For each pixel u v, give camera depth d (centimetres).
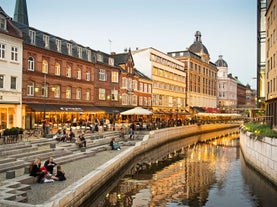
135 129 3862
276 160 1738
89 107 4147
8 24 2920
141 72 6009
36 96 3281
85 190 1399
